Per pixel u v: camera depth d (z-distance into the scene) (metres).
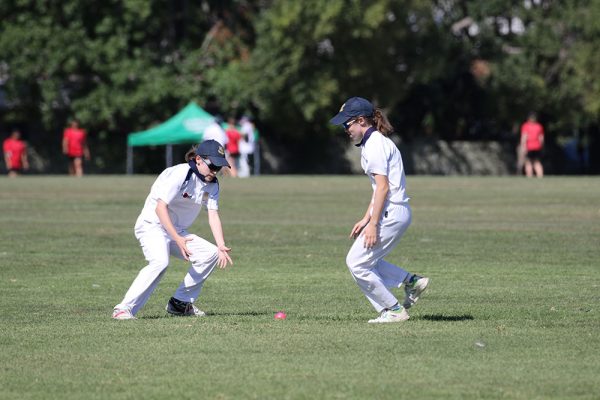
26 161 181.50
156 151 188.62
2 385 25.03
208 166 34.94
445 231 67.19
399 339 30.61
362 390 24.27
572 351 28.81
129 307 35.53
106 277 47.78
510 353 28.52
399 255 55.22
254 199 96.19
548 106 197.12
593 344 29.88
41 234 66.12
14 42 176.00
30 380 25.52
